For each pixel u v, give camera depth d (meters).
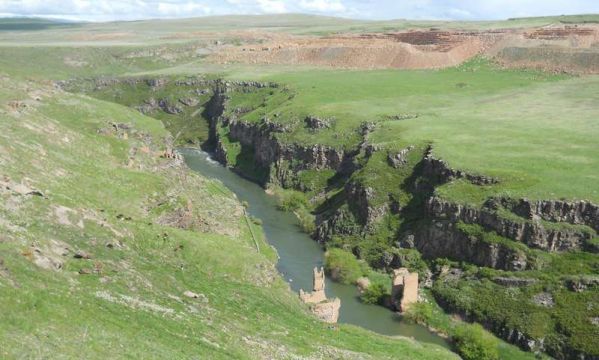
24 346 37.94
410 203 109.81
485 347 77.00
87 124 120.62
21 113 102.94
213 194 120.88
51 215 64.81
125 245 69.19
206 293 65.50
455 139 119.94
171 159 125.88
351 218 114.00
